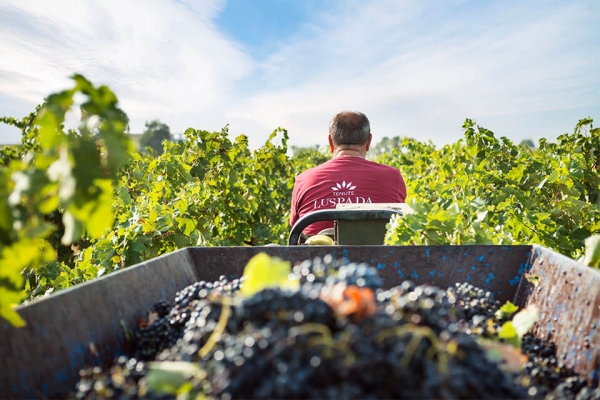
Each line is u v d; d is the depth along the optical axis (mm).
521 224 5176
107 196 1301
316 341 1184
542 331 2066
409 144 16078
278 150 9953
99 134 1260
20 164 1421
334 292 1334
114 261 4672
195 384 1305
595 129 8508
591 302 1783
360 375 1160
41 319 1555
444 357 1194
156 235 4910
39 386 1485
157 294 2148
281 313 1285
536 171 7223
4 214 1364
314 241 3428
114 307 1874
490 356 1350
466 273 2396
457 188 7000
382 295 1502
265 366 1178
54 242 7641
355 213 3059
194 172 8344
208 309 1460
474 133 8477
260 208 9469
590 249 2383
